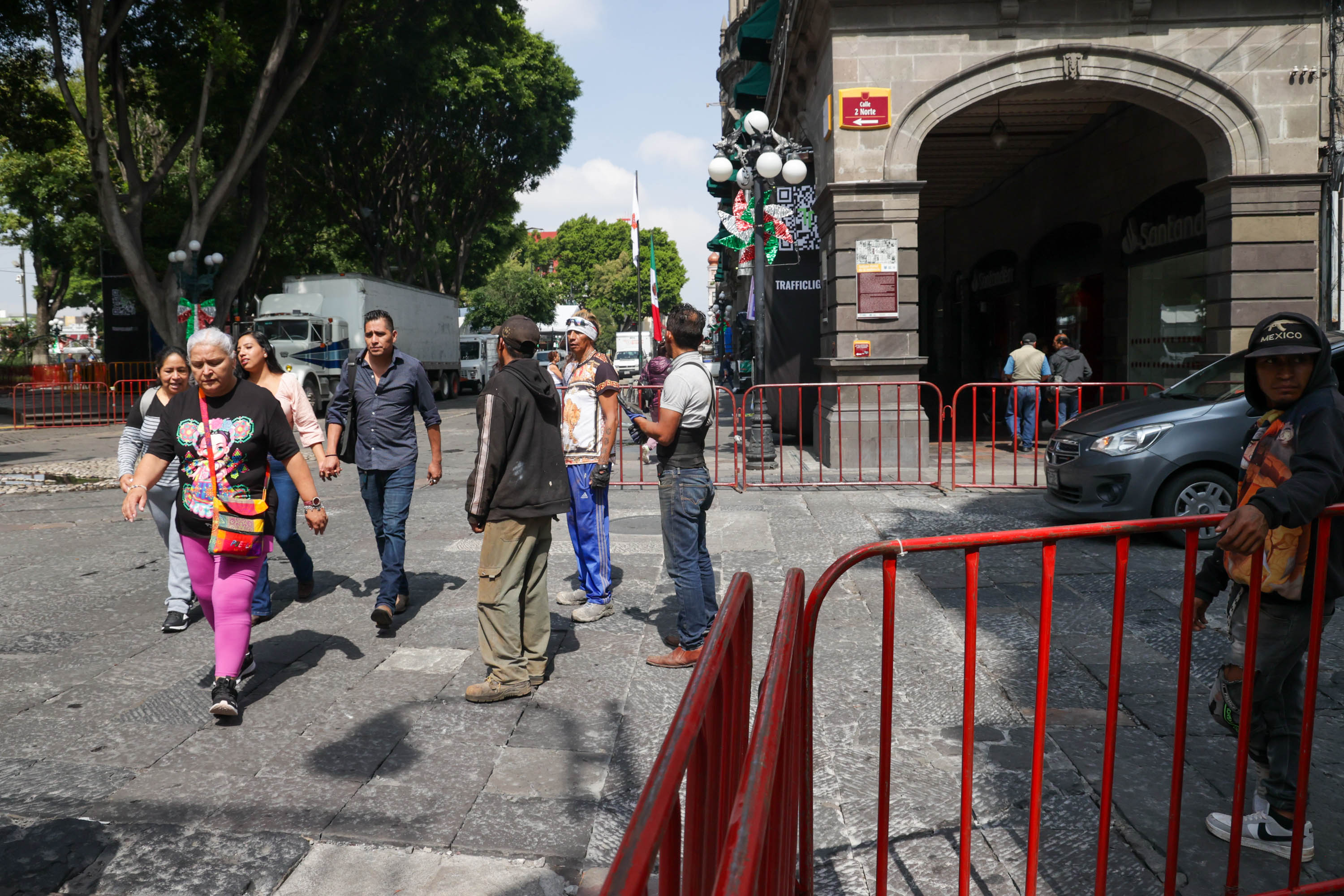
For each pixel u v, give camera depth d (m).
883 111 11.79
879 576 6.66
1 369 29.73
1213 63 11.52
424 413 5.75
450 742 3.97
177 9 20.95
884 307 11.85
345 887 2.92
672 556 4.85
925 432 11.88
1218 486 7.31
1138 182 15.23
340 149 31.00
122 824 3.27
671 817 1.15
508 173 37.06
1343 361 7.12
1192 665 4.79
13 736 4.04
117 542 8.34
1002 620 5.59
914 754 3.83
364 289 28.41
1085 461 7.60
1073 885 2.88
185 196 32.34
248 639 4.29
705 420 4.81
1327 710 4.18
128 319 33.53
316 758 3.82
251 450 4.22
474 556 7.52
